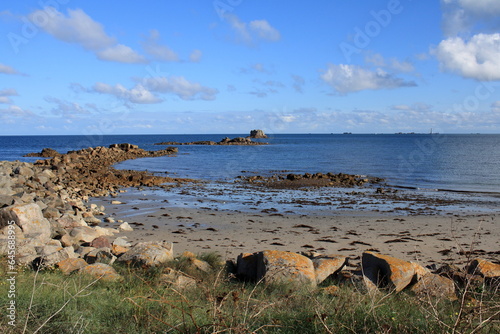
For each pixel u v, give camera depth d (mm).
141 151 70062
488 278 7047
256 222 16906
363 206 21250
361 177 34844
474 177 35219
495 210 20281
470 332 4445
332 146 107062
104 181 30219
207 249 12281
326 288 7082
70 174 33031
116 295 6262
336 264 8328
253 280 8398
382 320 5102
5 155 65250
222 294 6316
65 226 13977
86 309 5414
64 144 122750
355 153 73312
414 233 14961
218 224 16469
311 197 24312
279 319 5293
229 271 8750
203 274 8172
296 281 7414
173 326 4773
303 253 9852
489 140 161125
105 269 7844
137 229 15406
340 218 17969
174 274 7574
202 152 78875
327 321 5102
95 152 57656
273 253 8195
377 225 16453
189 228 15609
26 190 20703
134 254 8570
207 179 34031
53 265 8180
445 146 102062
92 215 16672
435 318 4742
